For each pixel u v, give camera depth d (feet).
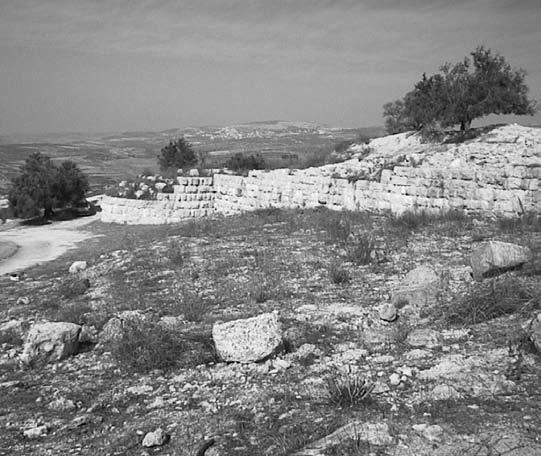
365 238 52.85
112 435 20.63
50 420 22.77
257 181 100.68
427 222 61.87
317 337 29.04
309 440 17.84
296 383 23.44
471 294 30.66
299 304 35.81
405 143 96.48
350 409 19.86
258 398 22.33
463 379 21.13
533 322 24.29
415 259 44.70
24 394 25.95
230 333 27.07
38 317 41.06
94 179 306.55
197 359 27.91
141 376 26.94
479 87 86.28
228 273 47.03
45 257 82.38
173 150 152.87
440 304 31.37
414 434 17.15
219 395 23.30
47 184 153.58
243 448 18.19
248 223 76.95
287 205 94.07
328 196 86.02
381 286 38.40
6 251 88.33
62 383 26.99
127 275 50.85
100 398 24.66
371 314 32.17
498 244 34.40
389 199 76.18
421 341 26.50
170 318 35.27
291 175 93.30
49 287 52.95
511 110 86.53
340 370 24.11
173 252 56.85
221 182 110.32
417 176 72.28
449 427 17.40
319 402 21.03
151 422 21.31
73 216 157.99
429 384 21.43
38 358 30.07
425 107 92.53
